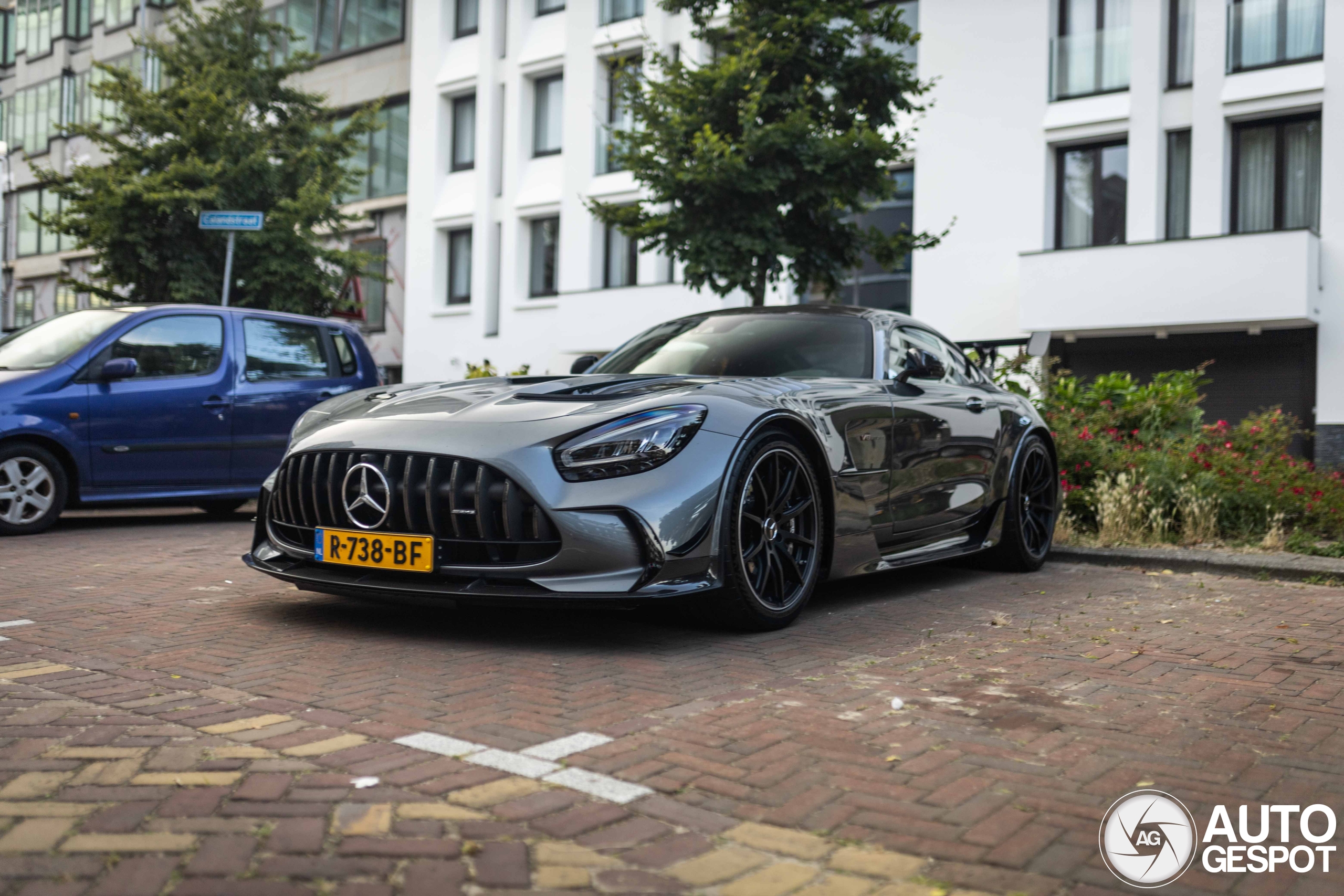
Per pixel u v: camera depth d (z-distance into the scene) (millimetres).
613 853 1830
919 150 15234
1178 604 4527
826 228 9672
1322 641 3760
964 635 3799
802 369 4484
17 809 1943
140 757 2240
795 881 1749
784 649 3480
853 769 2299
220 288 13953
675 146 9180
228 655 3236
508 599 3254
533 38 20016
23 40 30312
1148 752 2477
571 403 3549
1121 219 14180
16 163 30484
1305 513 6852
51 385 6660
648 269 18078
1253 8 13258
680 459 3418
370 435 3531
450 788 2098
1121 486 6750
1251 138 13469
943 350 5355
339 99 23125
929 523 4699
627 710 2701
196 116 13820
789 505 3850
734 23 9531
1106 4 14133
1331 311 12680
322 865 1741
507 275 20219
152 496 7086
